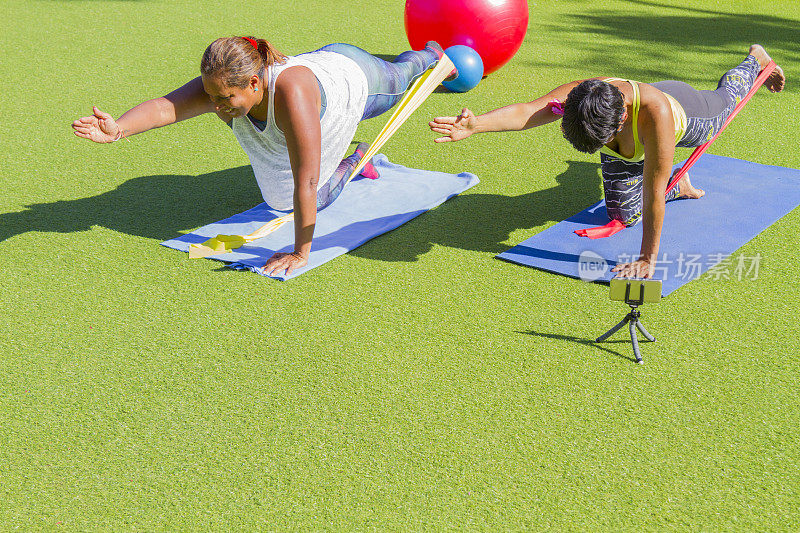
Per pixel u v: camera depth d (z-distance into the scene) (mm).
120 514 1999
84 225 3502
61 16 6812
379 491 2070
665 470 2137
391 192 3840
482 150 4355
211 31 6438
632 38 6430
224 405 2385
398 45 6137
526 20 5160
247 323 2791
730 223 3471
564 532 1943
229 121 3086
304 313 2850
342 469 2145
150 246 3330
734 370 2531
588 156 4262
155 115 3010
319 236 3406
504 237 3422
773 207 3611
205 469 2145
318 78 3080
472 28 4953
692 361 2578
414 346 2662
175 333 2730
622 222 3434
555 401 2400
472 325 2779
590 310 2869
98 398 2410
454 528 1954
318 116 2932
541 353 2625
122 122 2906
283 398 2414
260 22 6691
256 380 2492
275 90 2891
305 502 2035
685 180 3625
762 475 2115
